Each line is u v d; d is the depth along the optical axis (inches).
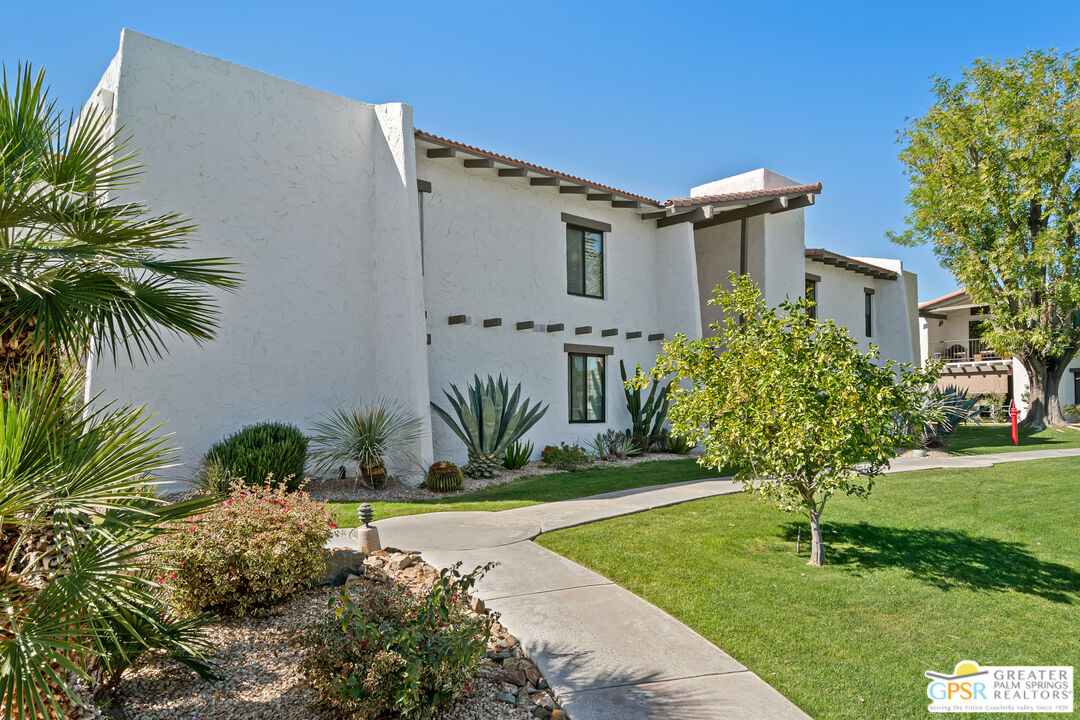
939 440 618.5
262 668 159.2
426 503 371.2
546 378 578.9
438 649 140.8
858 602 213.8
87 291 149.1
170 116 384.5
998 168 764.0
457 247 519.2
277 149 429.1
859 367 246.5
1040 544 277.9
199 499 135.7
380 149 469.1
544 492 406.0
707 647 177.0
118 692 146.6
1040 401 809.5
